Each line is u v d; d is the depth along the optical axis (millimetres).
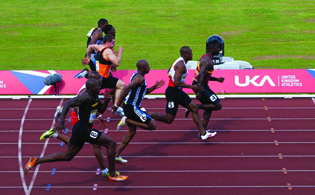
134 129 17094
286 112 21797
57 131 15953
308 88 24125
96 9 55156
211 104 18125
